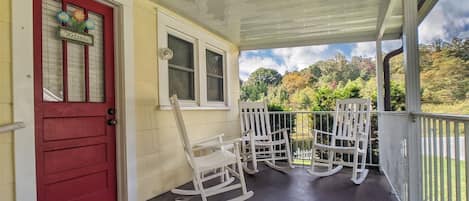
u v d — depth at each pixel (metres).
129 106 2.96
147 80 3.25
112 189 2.86
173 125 3.67
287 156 4.76
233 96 5.50
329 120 5.87
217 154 3.37
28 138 2.06
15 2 2.01
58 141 2.33
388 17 3.71
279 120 5.53
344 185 3.70
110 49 2.86
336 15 3.79
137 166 3.05
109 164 2.83
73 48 2.50
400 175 2.78
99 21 2.75
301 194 3.34
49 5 2.29
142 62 3.18
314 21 4.05
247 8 3.51
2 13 1.95
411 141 2.30
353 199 3.14
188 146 2.92
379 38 4.65
